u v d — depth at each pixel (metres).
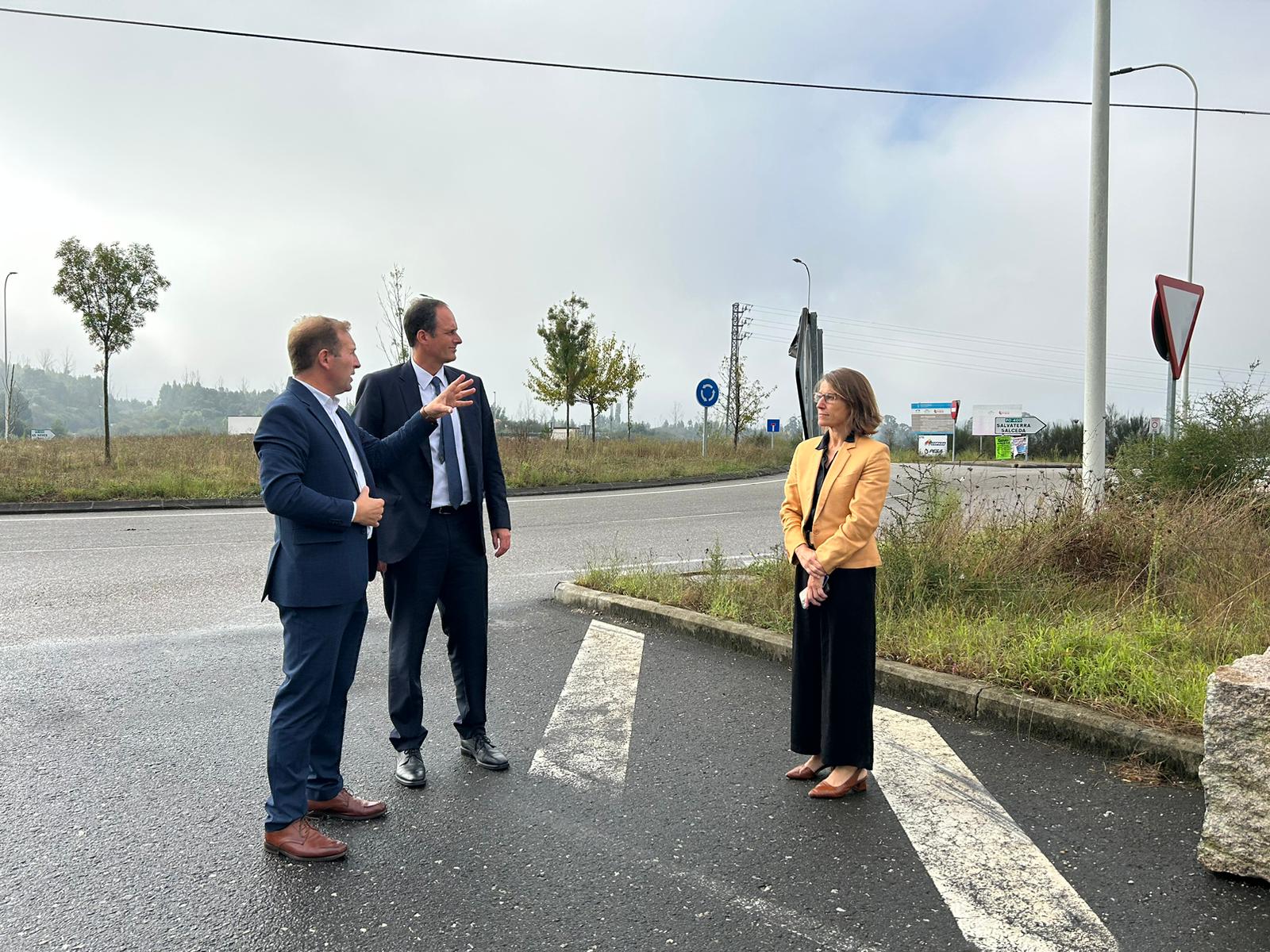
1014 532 7.17
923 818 3.46
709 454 29.41
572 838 3.31
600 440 31.75
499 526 4.18
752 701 4.93
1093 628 5.32
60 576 8.46
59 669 5.44
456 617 4.05
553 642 6.14
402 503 3.86
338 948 2.59
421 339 4.05
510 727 4.53
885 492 3.70
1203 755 3.75
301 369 3.38
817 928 2.70
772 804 3.60
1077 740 4.18
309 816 3.52
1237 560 6.23
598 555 9.78
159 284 19.75
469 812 3.54
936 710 4.70
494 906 2.83
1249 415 8.31
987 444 42.56
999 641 5.17
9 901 2.85
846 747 3.62
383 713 4.76
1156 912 2.78
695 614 6.39
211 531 11.73
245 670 5.43
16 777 3.85
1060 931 2.68
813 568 3.66
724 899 2.87
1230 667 3.12
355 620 3.50
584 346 27.22
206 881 2.98
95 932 2.67
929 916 2.76
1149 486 8.24
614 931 2.68
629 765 4.03
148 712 4.68
